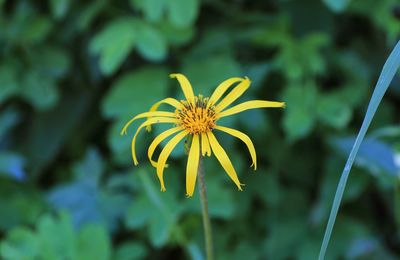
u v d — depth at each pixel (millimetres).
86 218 471
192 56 485
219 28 500
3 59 510
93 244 420
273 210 505
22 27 511
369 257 465
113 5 505
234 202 478
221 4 504
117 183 478
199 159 289
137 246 448
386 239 510
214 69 458
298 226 491
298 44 478
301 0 494
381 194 497
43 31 506
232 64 459
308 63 465
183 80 306
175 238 444
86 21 488
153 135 446
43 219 426
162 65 490
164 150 280
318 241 480
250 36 488
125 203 480
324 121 479
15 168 477
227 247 481
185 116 287
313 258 472
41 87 505
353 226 485
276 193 493
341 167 478
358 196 516
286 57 464
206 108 291
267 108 506
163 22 462
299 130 451
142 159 476
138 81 466
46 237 419
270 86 508
